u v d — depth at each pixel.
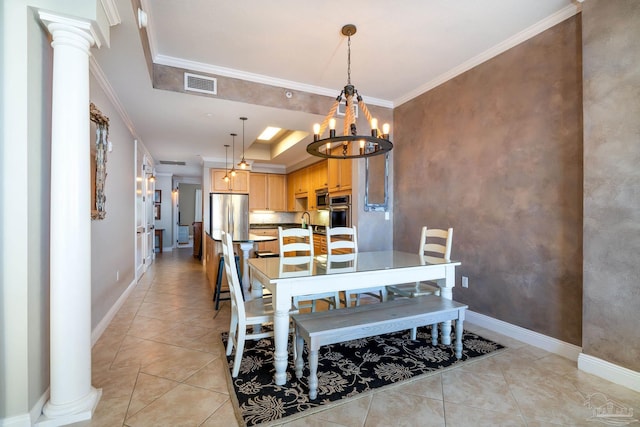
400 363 2.35
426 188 3.84
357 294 3.21
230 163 7.00
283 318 2.05
